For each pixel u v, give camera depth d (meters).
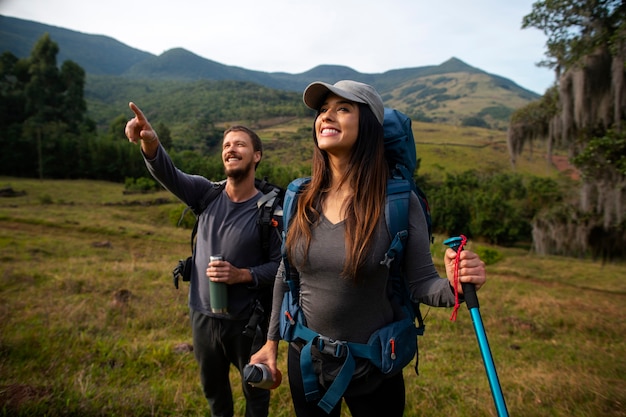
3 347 4.47
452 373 5.60
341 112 1.78
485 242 44.75
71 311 6.82
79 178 71.12
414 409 3.88
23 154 68.50
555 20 10.59
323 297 1.76
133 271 12.30
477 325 1.57
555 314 10.72
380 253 1.69
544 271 24.11
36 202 40.41
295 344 1.90
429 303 1.76
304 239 1.77
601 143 11.16
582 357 6.89
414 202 1.80
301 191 1.93
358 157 1.76
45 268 11.95
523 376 5.26
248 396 2.83
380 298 1.76
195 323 2.87
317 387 1.78
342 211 1.75
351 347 1.74
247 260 2.85
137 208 41.16
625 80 10.02
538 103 15.52
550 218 15.88
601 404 4.07
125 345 5.16
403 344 1.76
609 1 9.67
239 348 2.79
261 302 2.81
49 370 3.93
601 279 22.27
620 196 11.76
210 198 2.99
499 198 44.81
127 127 2.64
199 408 3.47
